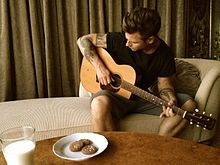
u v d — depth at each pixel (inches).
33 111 72.0
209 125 52.9
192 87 78.9
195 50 114.5
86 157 40.8
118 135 48.6
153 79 73.0
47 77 101.5
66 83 105.4
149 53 69.8
